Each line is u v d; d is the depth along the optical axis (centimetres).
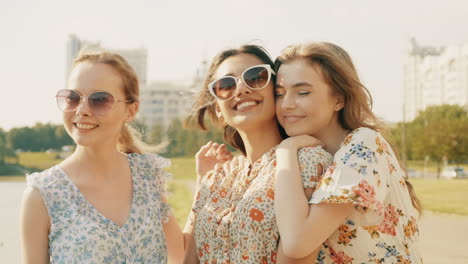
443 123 5772
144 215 293
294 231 242
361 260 269
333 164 259
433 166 7500
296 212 247
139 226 288
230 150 395
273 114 304
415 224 287
